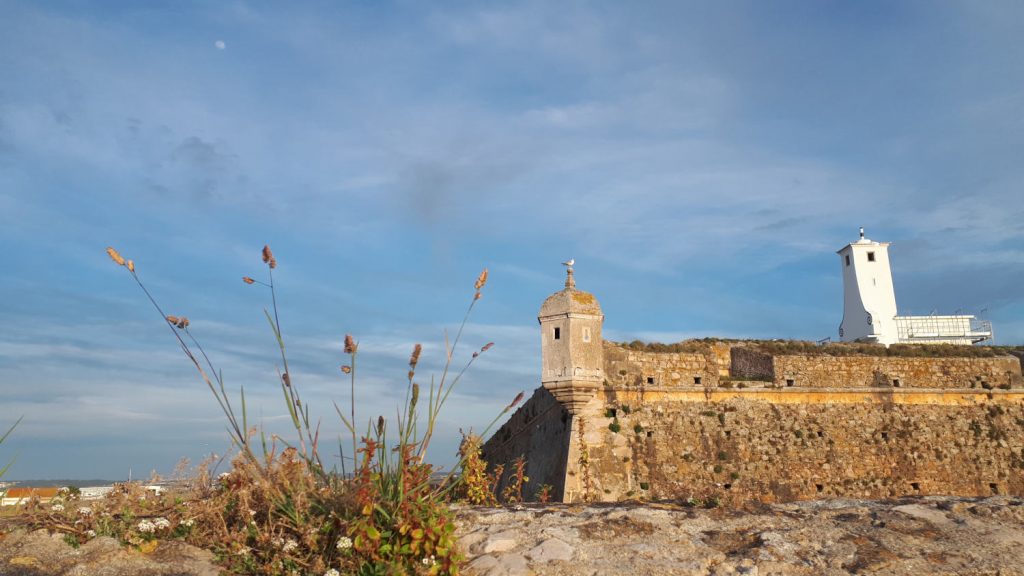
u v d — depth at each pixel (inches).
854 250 2085.4
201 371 337.1
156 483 364.2
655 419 1035.3
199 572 312.3
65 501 357.1
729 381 1084.5
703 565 338.3
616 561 339.3
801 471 1044.5
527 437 1259.8
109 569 305.7
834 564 343.0
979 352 1202.6
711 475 1019.9
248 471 343.3
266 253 336.5
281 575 314.7
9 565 300.2
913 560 347.3
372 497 326.6
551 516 387.9
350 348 350.0
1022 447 1103.6
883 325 1989.4
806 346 1190.9
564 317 1023.0
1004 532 378.9
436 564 313.7
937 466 1075.9
